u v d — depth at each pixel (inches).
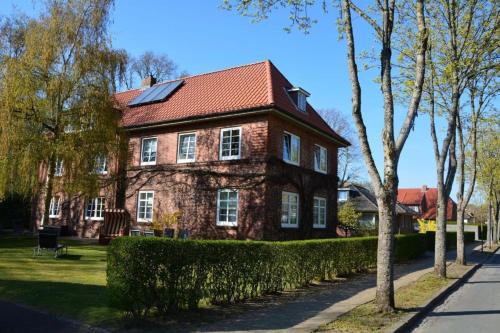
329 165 983.6
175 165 863.7
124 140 821.2
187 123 855.1
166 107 942.4
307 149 891.4
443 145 619.5
